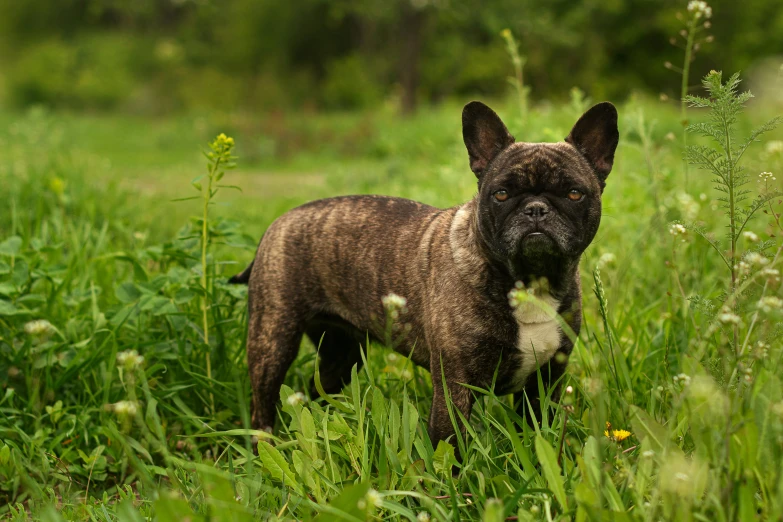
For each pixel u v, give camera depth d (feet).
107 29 157.99
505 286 11.35
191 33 143.23
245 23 135.54
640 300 16.40
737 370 9.19
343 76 119.44
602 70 109.19
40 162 30.01
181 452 13.26
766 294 10.23
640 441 9.53
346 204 13.84
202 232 14.83
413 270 12.46
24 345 13.70
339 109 116.37
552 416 11.63
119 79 120.47
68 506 10.87
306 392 11.57
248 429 9.91
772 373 8.75
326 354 15.49
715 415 8.39
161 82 111.96
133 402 9.11
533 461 10.23
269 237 14.08
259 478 10.25
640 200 20.95
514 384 12.00
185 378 14.26
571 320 11.58
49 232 20.63
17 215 20.79
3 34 154.10
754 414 8.39
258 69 134.72
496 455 10.39
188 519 7.88
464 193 21.36
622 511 8.09
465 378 11.52
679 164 23.66
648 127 19.97
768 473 8.24
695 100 10.53
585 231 11.55
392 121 67.36
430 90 119.14
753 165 19.02
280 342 13.66
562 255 11.07
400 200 13.75
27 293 15.20
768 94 11.30
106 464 12.60
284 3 132.36
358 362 15.49
